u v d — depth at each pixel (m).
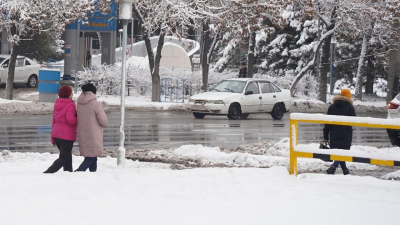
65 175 18.11
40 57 98.50
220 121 45.62
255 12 54.16
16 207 13.69
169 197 15.54
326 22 65.19
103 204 14.34
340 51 88.50
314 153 19.34
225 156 25.92
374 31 64.81
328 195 16.42
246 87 48.47
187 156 26.58
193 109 47.16
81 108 19.56
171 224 12.34
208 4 53.31
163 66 70.38
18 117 43.97
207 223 12.52
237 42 58.31
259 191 16.75
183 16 48.75
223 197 15.75
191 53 104.75
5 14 52.97
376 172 23.98
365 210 14.46
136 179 18.33
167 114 51.00
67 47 66.06
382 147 31.11
